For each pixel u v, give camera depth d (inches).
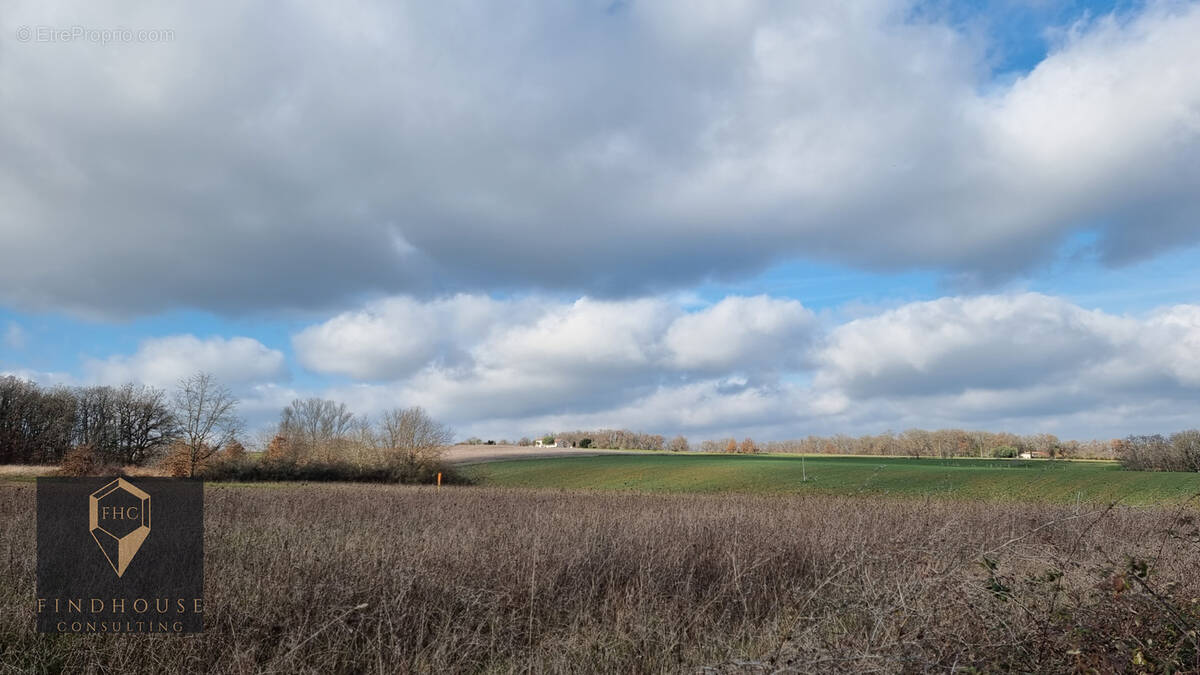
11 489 888.9
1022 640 194.9
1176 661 175.3
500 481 2167.8
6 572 350.6
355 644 270.1
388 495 1002.7
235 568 337.7
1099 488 1358.3
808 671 185.9
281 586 303.0
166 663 251.9
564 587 335.6
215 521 553.3
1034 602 222.2
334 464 2091.5
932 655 188.7
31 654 255.1
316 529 507.2
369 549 403.2
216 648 259.3
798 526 521.0
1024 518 556.1
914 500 940.6
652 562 377.7
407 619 289.4
